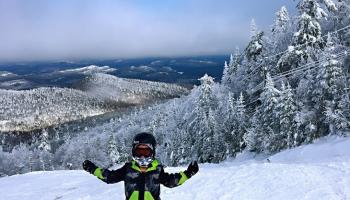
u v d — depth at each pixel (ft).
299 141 109.91
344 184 34.78
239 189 36.40
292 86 135.95
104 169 14.79
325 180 36.63
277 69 144.15
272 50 155.84
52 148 584.40
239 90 172.24
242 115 138.10
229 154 139.44
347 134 98.53
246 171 43.29
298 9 131.23
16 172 366.02
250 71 164.86
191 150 157.99
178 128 197.16
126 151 266.77
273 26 163.22
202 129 150.61
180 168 53.11
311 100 111.55
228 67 184.44
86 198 39.78
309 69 116.16
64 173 63.26
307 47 127.65
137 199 14.30
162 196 36.45
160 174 14.69
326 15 129.08
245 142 127.65
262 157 120.06
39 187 50.29
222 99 165.68
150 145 14.34
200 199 34.71
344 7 142.82
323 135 106.52
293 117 110.11
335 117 99.86
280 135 114.42
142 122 494.18
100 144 360.69
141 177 14.46
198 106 158.30
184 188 38.45
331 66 104.17
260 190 35.50
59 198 42.06
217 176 41.98
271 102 116.57
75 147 350.23
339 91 103.86
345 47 128.98
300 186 35.42
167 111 346.54
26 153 380.58
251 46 158.71
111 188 42.80
